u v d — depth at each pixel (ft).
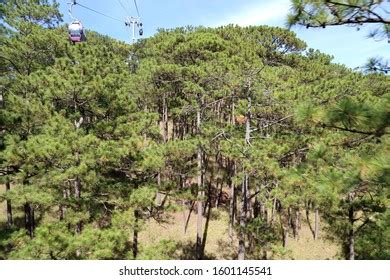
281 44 96.89
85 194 42.86
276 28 92.84
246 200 48.32
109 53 49.32
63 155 34.55
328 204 49.21
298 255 75.31
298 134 46.14
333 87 48.26
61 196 41.04
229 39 91.61
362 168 13.79
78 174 37.24
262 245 45.55
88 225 39.24
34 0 86.63
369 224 52.85
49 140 35.35
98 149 38.55
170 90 72.95
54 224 30.50
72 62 44.50
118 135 44.04
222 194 92.89
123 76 47.91
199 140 52.37
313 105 15.37
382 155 13.67
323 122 15.03
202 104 64.08
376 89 48.29
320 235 83.35
